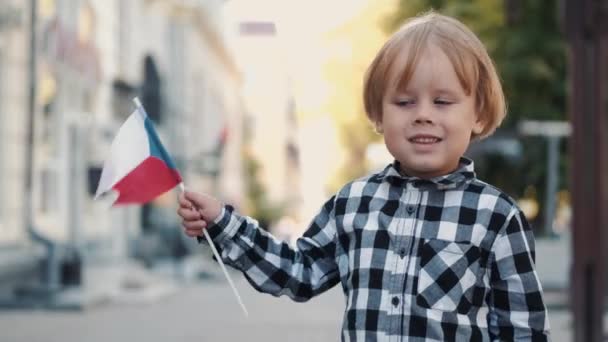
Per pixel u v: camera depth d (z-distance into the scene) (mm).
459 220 2566
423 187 2617
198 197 2777
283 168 78875
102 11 21188
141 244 25781
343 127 45062
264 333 10867
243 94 63281
